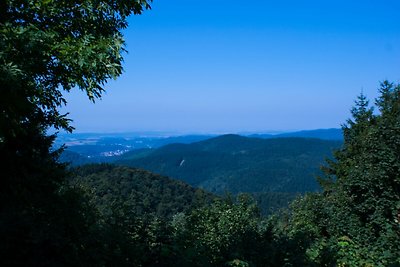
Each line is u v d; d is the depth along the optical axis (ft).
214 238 34.65
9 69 18.67
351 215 42.57
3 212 23.31
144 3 26.61
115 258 25.77
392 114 47.39
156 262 28.78
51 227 23.32
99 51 23.11
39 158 30.63
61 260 22.74
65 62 22.21
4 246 20.93
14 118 21.74
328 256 33.30
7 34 19.71
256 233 34.55
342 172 52.42
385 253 34.73
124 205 30.42
